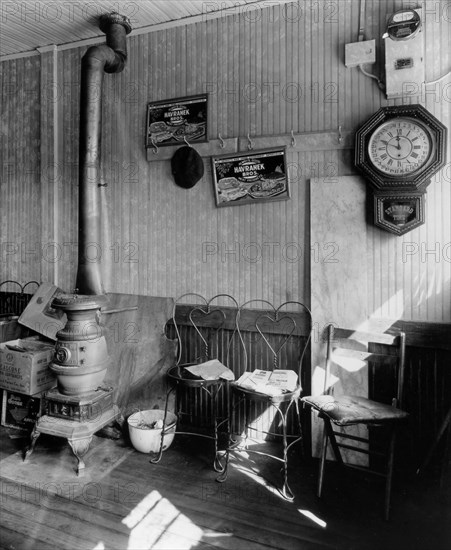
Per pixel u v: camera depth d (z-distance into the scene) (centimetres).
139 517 242
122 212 378
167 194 363
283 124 327
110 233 382
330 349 300
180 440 336
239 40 337
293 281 327
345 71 310
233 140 337
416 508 255
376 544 223
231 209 343
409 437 295
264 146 329
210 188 348
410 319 296
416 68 285
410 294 296
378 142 293
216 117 345
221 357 348
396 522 241
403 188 288
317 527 236
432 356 290
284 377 285
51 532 230
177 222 360
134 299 371
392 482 283
